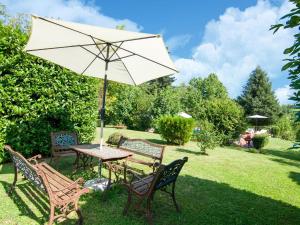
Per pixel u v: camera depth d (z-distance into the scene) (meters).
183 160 4.57
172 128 13.89
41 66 7.30
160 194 5.73
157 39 4.57
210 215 4.93
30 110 7.24
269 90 50.34
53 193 3.85
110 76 7.09
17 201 4.70
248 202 5.83
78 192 3.92
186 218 4.68
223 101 17.03
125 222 4.26
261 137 16.14
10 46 6.57
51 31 4.62
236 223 4.70
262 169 9.66
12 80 6.67
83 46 5.66
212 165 9.41
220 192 6.30
